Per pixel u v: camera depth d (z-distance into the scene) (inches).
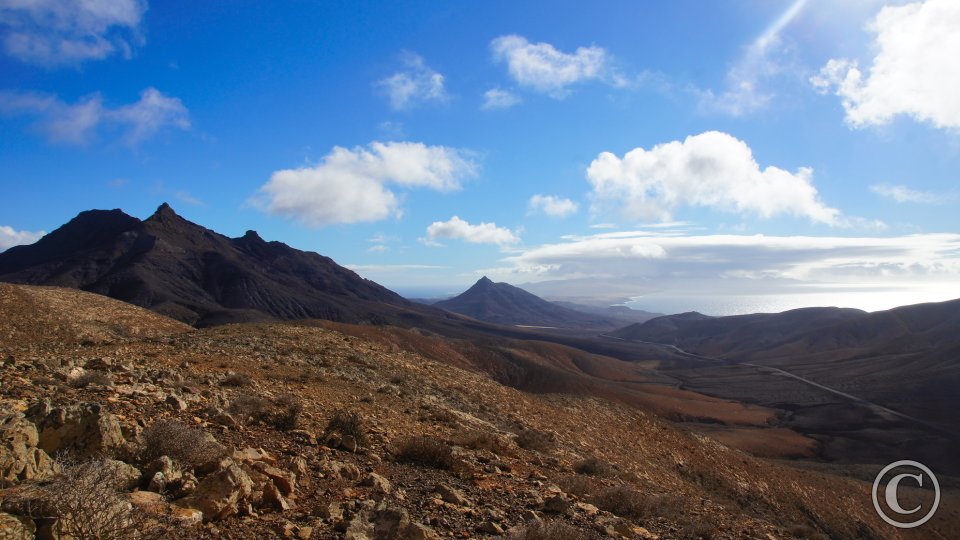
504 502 349.4
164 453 262.5
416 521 275.7
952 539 1546.5
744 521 589.9
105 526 173.9
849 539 1138.0
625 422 1327.5
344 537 231.5
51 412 258.2
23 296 1465.3
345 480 324.5
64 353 669.9
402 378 918.4
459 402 885.8
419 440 430.6
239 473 246.2
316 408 537.6
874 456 3134.8
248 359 801.6
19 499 169.2
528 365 3897.6
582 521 340.2
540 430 848.9
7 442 203.6
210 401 442.6
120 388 403.9
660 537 365.4
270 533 223.9
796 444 3339.1
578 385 3853.3
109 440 256.4
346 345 1195.3
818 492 1462.8
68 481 181.2
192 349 829.8
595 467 609.6
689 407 4274.1
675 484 871.7
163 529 196.1
